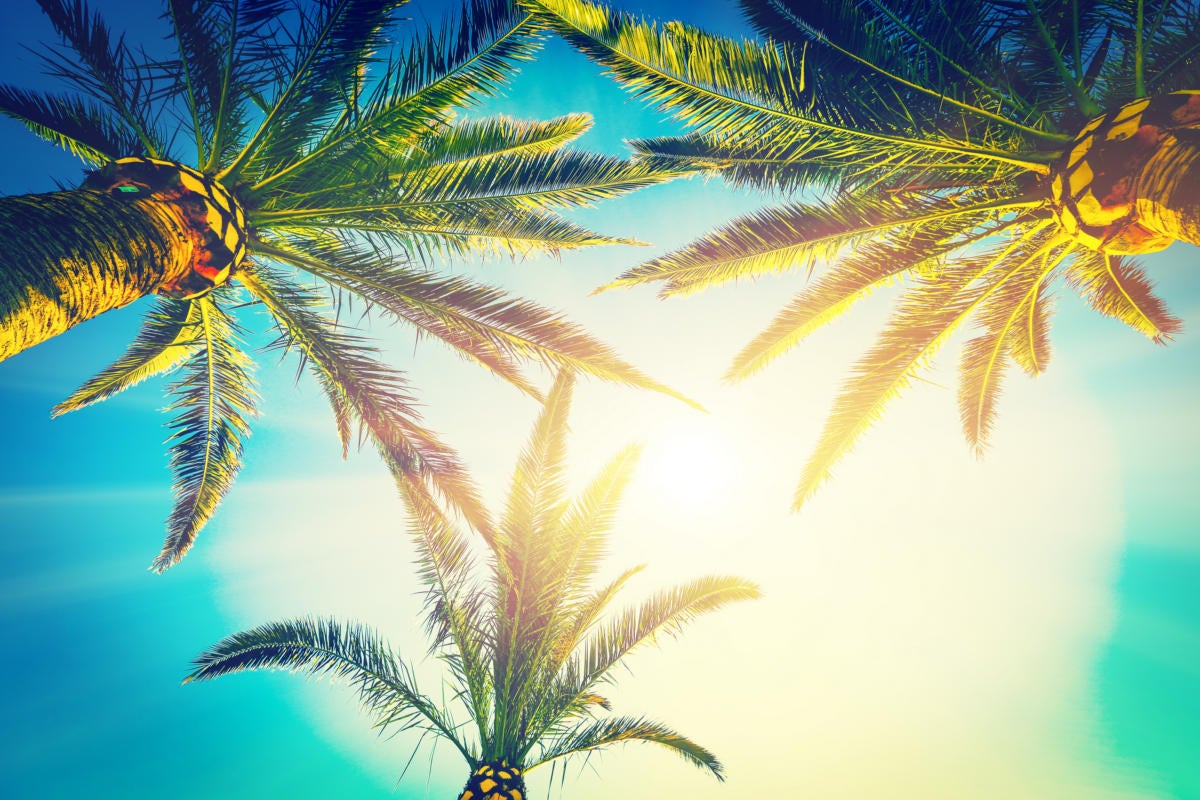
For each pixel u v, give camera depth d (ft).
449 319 25.93
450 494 27.50
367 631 35.58
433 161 26.40
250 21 22.22
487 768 34.22
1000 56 24.09
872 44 23.32
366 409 26.32
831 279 30.12
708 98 23.54
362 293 26.18
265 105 24.07
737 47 23.13
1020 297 31.71
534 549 37.22
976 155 24.18
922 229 27.84
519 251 27.02
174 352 32.01
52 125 25.00
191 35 22.58
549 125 27.99
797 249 27.99
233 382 30.45
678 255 28.35
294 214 24.72
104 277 15.47
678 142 25.91
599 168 25.44
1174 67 23.04
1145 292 33.55
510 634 36.63
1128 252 21.17
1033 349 36.63
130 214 17.16
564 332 25.64
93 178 19.35
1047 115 24.43
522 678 36.01
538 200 25.70
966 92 24.12
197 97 23.48
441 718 35.04
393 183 24.98
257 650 34.71
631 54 22.75
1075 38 23.35
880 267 28.91
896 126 24.20
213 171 23.89
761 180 26.99
